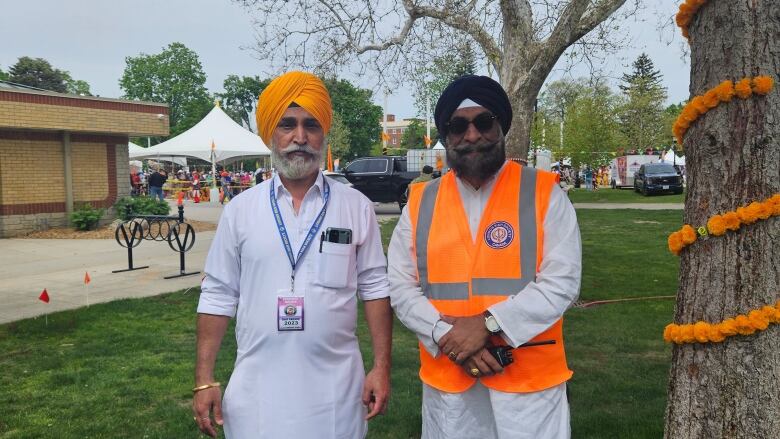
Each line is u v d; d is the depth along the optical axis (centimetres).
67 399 448
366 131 6084
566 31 663
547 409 224
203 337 238
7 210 1419
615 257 1097
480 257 229
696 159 230
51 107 1437
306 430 223
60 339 600
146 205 1648
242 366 230
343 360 233
